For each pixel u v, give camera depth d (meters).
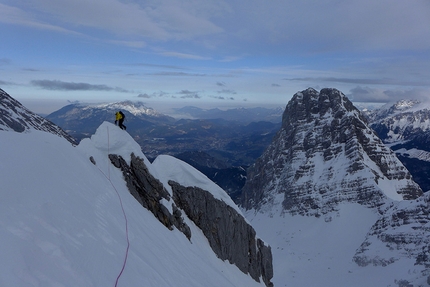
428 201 132.12
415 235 122.06
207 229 45.34
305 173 198.62
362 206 167.88
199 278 26.33
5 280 8.38
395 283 102.38
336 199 175.88
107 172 33.81
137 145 39.41
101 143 36.25
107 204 22.61
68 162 24.12
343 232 154.75
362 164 184.38
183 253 30.69
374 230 139.88
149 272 16.88
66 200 16.45
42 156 20.78
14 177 14.82
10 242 10.02
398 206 141.75
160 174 45.25
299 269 130.62
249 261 49.19
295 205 185.75
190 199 45.22
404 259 114.94
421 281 96.00
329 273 123.31
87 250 13.20
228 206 48.22
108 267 13.25
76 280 10.64
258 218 197.00
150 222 30.36
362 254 127.94
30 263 9.79
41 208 13.60
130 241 19.44
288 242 158.50
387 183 186.12
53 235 12.20
